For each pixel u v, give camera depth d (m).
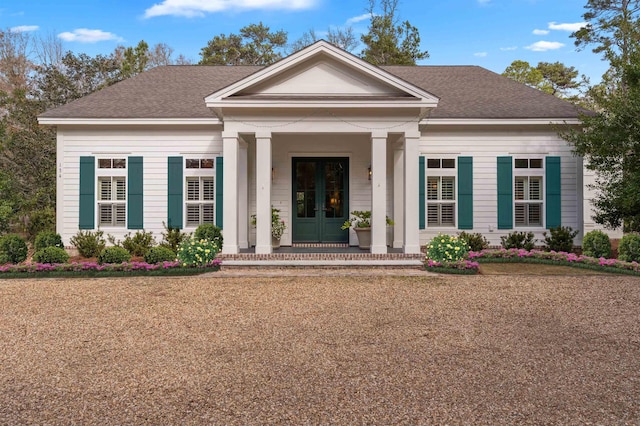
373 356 4.69
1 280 9.02
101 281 8.88
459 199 13.13
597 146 11.26
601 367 4.39
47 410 3.53
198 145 13.03
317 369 4.33
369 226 12.56
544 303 7.03
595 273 9.69
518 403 3.61
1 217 13.80
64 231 12.95
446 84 15.51
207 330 5.63
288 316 6.28
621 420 3.34
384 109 10.95
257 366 4.42
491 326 5.79
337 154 13.71
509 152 13.17
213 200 13.19
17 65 29.62
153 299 7.33
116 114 12.74
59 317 6.26
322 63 11.13
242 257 10.72
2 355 4.77
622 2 24.45
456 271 9.53
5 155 18.42
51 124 12.62
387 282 8.70
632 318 6.18
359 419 3.35
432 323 5.93
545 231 13.14
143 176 12.99
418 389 3.87
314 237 13.88
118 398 3.73
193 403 3.63
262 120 11.05
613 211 11.59
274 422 3.31
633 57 11.33
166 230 12.99
